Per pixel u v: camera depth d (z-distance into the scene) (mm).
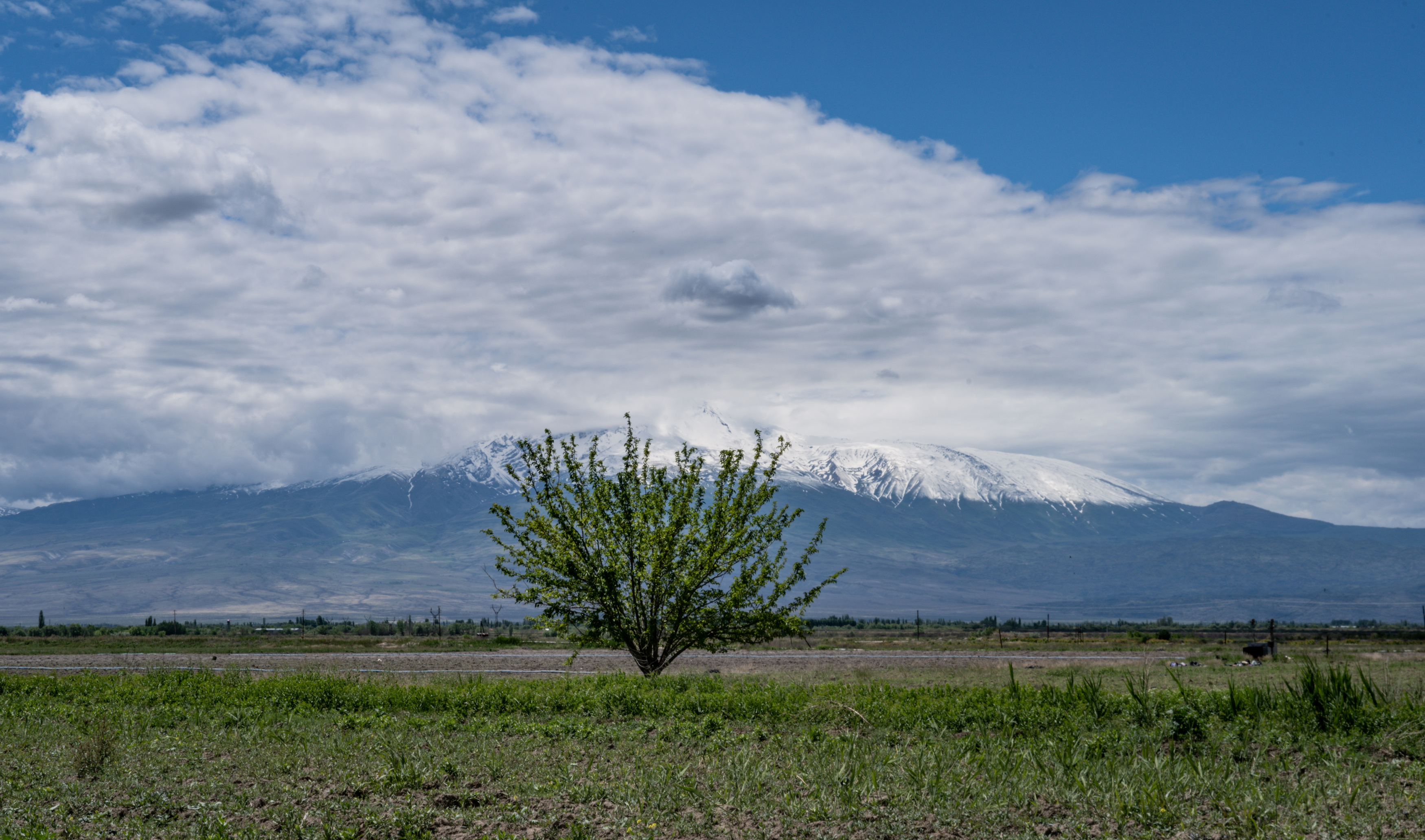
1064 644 88562
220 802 11438
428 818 10328
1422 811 10617
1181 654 65000
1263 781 12141
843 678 32406
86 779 12945
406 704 21406
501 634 137125
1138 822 10328
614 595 28625
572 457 29703
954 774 12281
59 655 66250
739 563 29578
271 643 86375
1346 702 16031
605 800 11422
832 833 9992
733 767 12812
